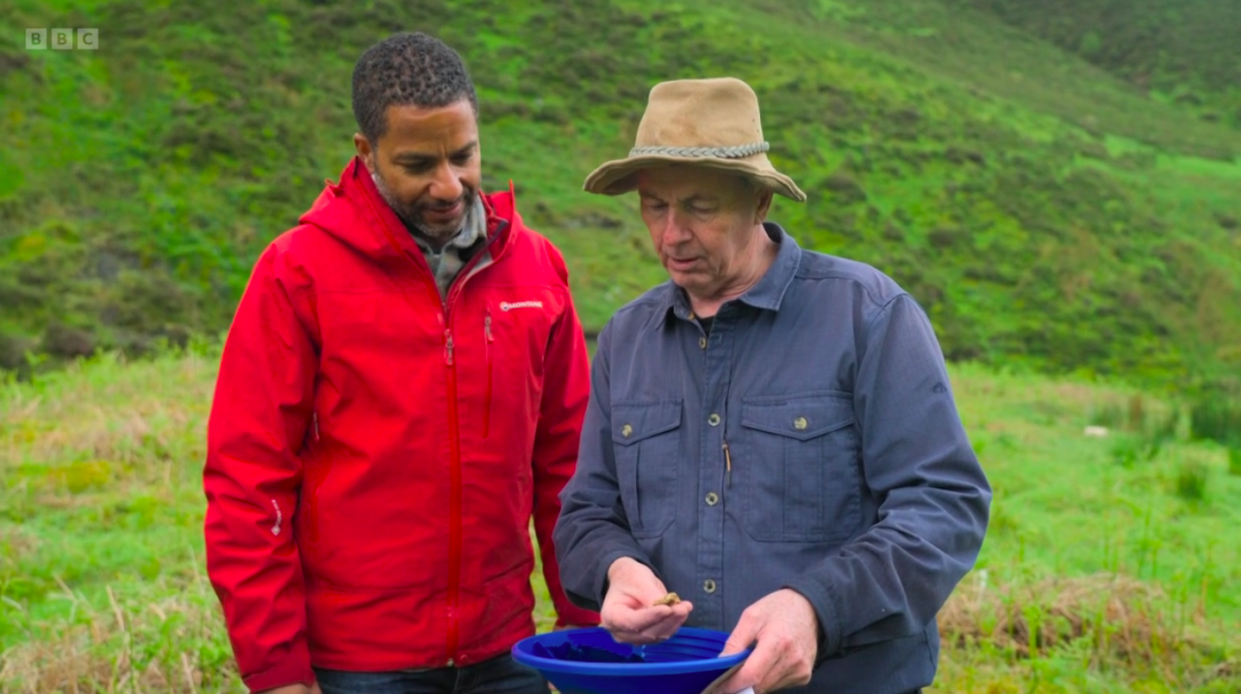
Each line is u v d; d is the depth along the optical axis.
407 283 2.38
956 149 27.50
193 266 17.03
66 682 3.90
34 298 14.91
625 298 17.59
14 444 7.37
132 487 6.66
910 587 1.88
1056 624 4.72
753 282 2.15
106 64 22.08
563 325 2.63
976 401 11.82
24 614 4.50
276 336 2.34
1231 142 37.88
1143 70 45.62
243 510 2.31
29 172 18.23
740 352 2.11
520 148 23.19
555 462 2.69
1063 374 18.84
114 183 18.66
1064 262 23.33
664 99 2.04
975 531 1.95
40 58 21.56
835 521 2.02
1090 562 5.82
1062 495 7.34
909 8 46.06
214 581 2.32
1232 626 4.86
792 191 2.04
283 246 2.37
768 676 1.76
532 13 29.70
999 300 21.75
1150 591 5.08
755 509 2.04
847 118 27.86
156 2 24.77
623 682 1.72
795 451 2.03
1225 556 6.03
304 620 2.37
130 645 3.93
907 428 1.98
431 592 2.39
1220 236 27.27
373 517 2.37
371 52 2.29
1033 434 9.82
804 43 33.12
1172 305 23.08
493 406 2.43
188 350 12.20
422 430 2.37
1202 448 9.77
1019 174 27.31
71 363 12.70
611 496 2.26
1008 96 36.62
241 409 2.33
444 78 2.24
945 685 4.20
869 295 2.08
